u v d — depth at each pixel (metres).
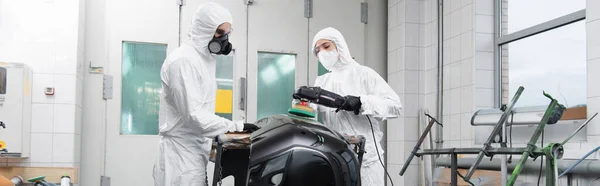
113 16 4.74
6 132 3.96
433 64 4.98
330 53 2.89
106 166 4.64
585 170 3.25
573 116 3.52
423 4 5.15
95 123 4.65
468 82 4.50
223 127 2.36
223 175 2.44
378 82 2.86
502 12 4.50
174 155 2.49
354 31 5.32
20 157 4.05
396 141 5.11
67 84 4.32
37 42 4.29
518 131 4.03
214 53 2.48
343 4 5.30
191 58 2.44
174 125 2.49
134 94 4.77
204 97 2.49
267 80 5.06
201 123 2.37
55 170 4.20
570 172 3.36
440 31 4.93
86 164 4.60
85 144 4.61
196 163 2.49
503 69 4.46
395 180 5.09
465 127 4.49
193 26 2.51
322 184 1.96
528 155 2.47
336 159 2.00
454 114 4.67
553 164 2.40
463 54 4.59
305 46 5.16
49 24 4.32
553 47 3.97
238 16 5.01
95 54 4.69
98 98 4.68
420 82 5.09
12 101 3.97
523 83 4.27
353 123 2.78
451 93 4.73
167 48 4.84
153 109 4.79
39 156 4.24
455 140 4.63
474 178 4.01
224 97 4.93
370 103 2.62
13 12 4.26
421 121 4.95
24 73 4.02
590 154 3.20
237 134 2.20
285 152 1.95
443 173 4.44
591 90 3.37
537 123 3.41
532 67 4.18
